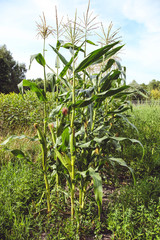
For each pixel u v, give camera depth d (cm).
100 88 215
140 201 221
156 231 168
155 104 783
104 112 306
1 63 2888
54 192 241
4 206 208
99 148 210
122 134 407
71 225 185
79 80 241
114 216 192
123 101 305
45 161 200
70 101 219
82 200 211
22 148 387
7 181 252
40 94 194
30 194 244
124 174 329
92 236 192
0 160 354
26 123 613
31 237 189
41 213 218
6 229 181
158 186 238
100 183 162
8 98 659
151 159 319
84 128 217
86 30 186
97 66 318
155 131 461
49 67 202
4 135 523
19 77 3744
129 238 165
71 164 183
